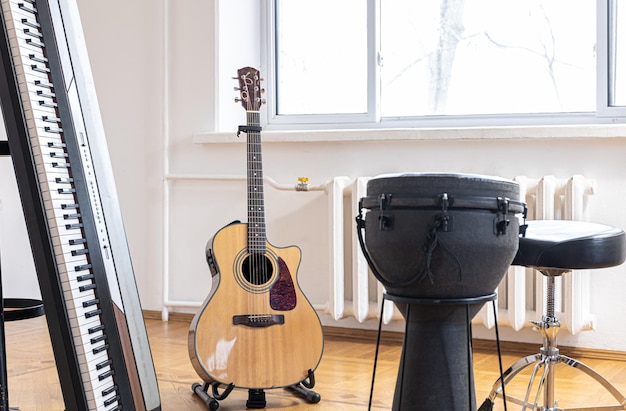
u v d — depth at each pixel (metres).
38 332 3.76
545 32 3.56
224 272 2.57
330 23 3.94
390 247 1.72
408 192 1.69
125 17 4.07
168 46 3.98
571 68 3.52
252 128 2.68
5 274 4.33
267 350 2.55
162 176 4.00
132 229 4.08
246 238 2.62
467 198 1.68
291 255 2.66
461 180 1.68
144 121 4.04
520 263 2.11
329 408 2.51
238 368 2.51
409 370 1.81
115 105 4.10
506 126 3.55
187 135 3.96
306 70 3.98
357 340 3.59
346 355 3.27
